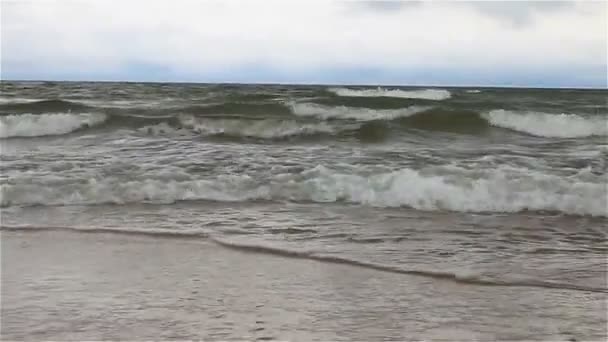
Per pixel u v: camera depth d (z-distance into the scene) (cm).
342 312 289
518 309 297
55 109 1477
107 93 2392
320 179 616
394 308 296
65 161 741
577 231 467
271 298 308
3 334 255
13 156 793
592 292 325
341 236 442
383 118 1400
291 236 440
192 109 1479
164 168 689
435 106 1608
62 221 476
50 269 354
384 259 384
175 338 253
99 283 329
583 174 636
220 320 275
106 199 552
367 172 654
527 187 575
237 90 2919
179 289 320
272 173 663
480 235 451
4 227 454
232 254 392
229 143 1025
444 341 255
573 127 1291
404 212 527
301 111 1504
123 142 1007
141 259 378
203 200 561
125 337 253
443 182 582
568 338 260
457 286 333
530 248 417
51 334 256
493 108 1678
